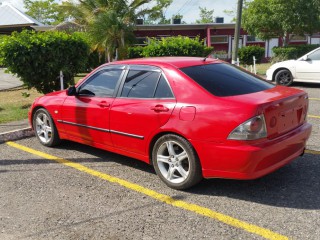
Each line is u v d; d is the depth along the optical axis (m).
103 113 5.04
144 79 4.73
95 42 21.56
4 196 4.38
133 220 3.74
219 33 30.91
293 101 4.24
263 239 3.32
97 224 3.68
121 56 22.66
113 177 4.88
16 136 6.86
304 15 20.39
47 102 6.05
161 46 14.09
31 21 27.95
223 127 3.85
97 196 4.32
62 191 4.48
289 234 3.38
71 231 3.56
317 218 3.65
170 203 4.09
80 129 5.52
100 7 24.64
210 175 4.07
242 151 3.76
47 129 6.21
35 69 9.61
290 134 4.20
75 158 5.66
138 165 5.31
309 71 12.65
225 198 4.16
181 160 4.29
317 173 4.76
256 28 22.12
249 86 4.47
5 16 28.66
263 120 3.83
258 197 4.15
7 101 11.39
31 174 5.05
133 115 4.64
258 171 3.87
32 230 3.60
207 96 4.09
